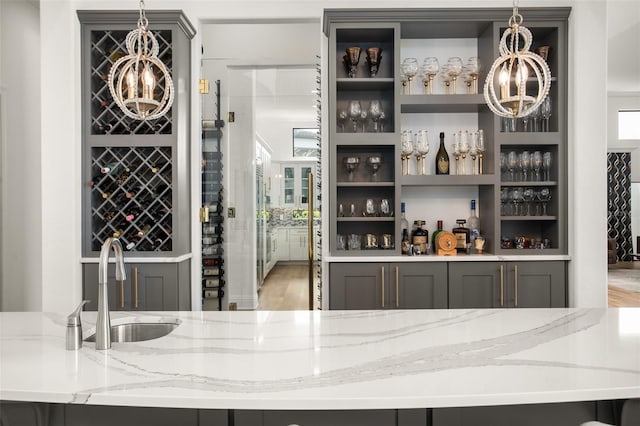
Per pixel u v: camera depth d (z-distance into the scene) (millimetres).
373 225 3535
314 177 3732
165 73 1872
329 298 3234
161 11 3154
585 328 1631
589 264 3229
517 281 3230
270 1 3412
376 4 3350
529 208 3502
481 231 3547
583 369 1221
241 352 1383
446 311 1913
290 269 3738
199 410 1283
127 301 3205
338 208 3533
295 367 1252
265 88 3744
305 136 3744
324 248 3406
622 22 4711
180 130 3275
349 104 3414
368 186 3475
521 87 1726
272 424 1272
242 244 3736
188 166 3479
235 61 3736
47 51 3135
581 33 3217
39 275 4066
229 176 3744
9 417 1293
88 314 1902
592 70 3230
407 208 3600
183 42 3332
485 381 1143
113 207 3391
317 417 1268
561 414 1318
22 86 3844
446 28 3357
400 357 1328
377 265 3207
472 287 3215
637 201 9031
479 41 3533
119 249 1478
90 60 3238
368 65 3539
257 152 3750
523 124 3445
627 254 9055
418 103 3258
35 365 1274
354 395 1066
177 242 3232
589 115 3238
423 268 3203
